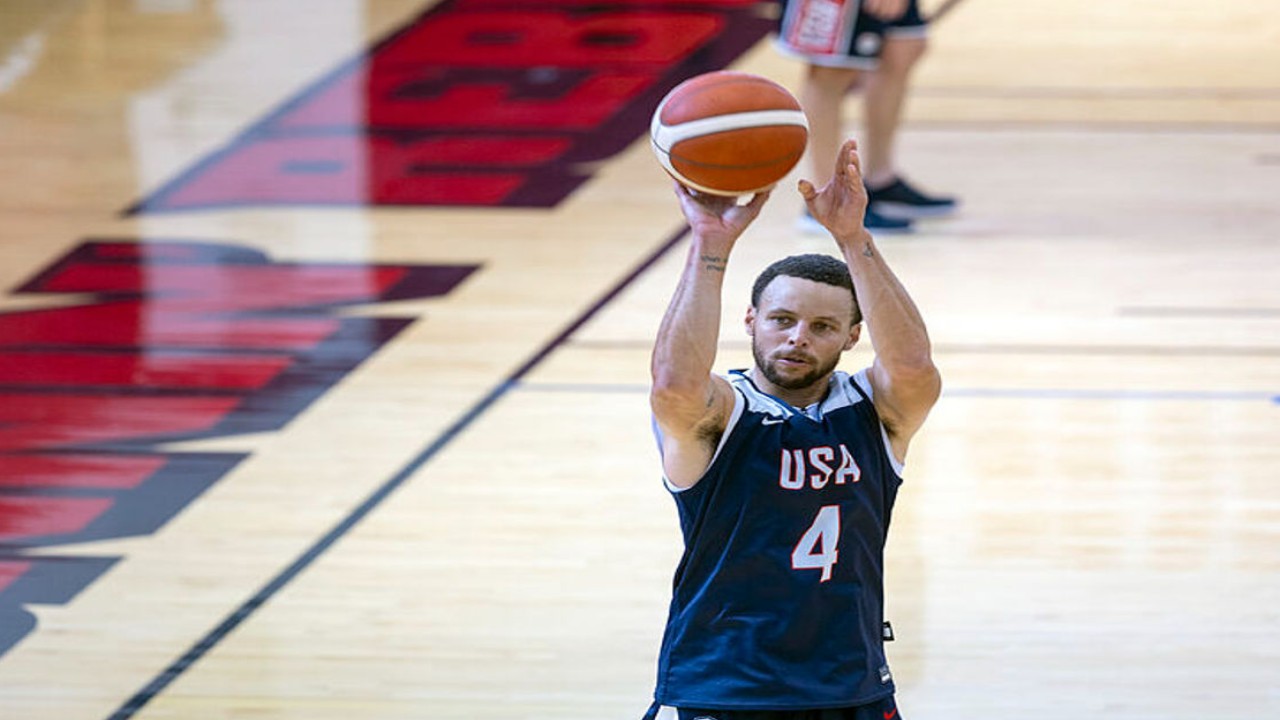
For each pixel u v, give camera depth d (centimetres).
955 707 901
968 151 1947
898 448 655
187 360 1422
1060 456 1216
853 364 1373
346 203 1825
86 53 2397
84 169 1939
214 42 2445
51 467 1222
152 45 2431
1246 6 2578
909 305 631
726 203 659
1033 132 2019
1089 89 2189
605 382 1366
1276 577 1045
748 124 638
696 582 644
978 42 2411
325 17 2569
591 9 2584
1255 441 1239
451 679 937
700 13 2542
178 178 1911
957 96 2162
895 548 1081
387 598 1031
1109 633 978
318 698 918
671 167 648
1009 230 1703
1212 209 1766
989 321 1470
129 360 1422
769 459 628
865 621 641
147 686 933
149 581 1055
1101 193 1812
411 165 1947
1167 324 1462
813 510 629
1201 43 2389
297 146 2012
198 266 1647
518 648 971
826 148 1647
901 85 1694
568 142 2019
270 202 1831
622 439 1262
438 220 1773
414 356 1424
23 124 2095
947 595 1021
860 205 621
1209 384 1339
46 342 1461
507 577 1055
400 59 2352
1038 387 1335
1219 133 2008
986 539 1093
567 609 1015
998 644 966
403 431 1279
